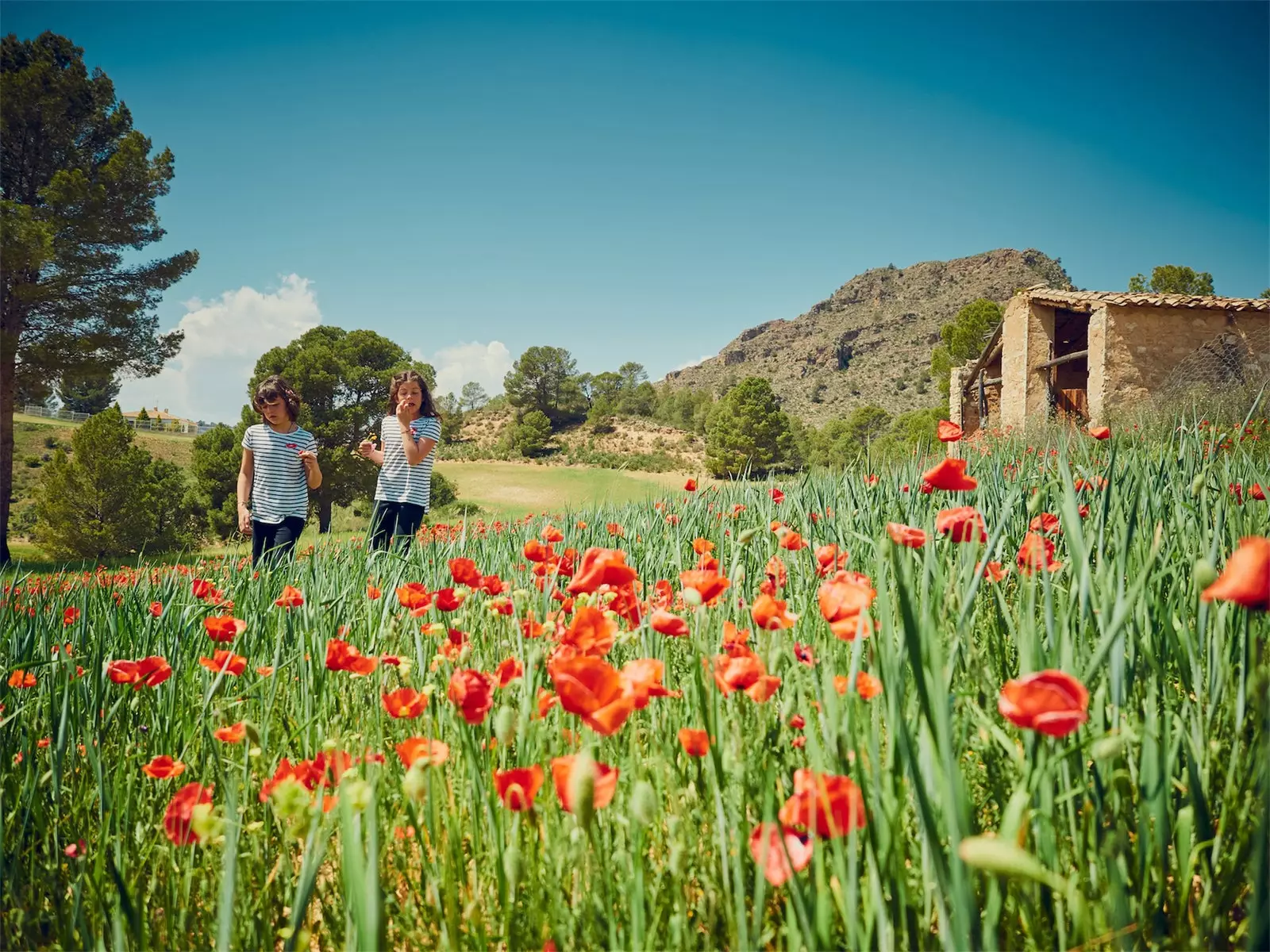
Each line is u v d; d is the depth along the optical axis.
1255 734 1.07
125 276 22.50
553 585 2.09
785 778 1.13
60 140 21.94
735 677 1.04
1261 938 0.61
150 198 23.09
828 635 1.50
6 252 19.08
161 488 27.80
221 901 0.85
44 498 23.97
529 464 89.50
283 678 2.01
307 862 0.90
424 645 1.97
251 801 1.43
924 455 4.05
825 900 0.80
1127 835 0.92
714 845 1.02
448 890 0.95
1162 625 1.35
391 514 5.06
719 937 0.96
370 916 0.73
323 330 37.56
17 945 1.08
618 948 0.92
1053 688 0.75
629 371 131.00
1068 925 0.88
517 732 1.13
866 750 0.96
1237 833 0.93
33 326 21.48
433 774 1.07
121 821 1.40
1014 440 9.49
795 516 2.95
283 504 5.01
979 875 0.91
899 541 1.22
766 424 66.94
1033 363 16.91
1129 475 1.97
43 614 2.39
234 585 2.95
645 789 0.81
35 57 22.53
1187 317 15.40
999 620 1.60
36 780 1.46
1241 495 2.28
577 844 0.89
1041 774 0.85
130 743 1.72
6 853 1.25
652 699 1.44
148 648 2.11
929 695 0.78
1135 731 1.03
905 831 1.02
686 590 1.19
